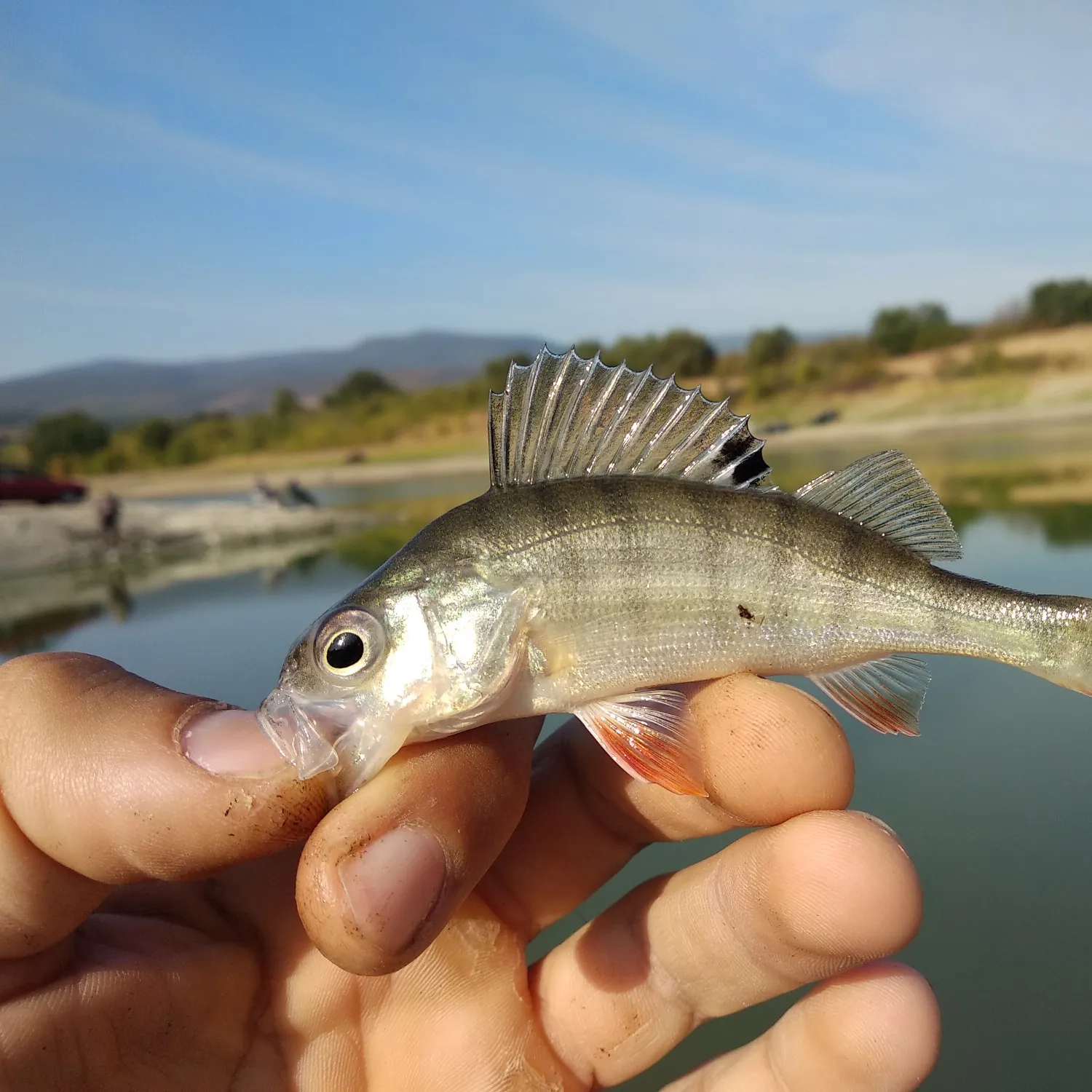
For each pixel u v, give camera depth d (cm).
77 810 9
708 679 12
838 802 10
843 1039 10
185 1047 10
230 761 9
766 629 12
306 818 10
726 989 11
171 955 10
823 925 10
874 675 12
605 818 12
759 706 11
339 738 11
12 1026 9
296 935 11
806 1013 11
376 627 11
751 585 12
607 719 12
